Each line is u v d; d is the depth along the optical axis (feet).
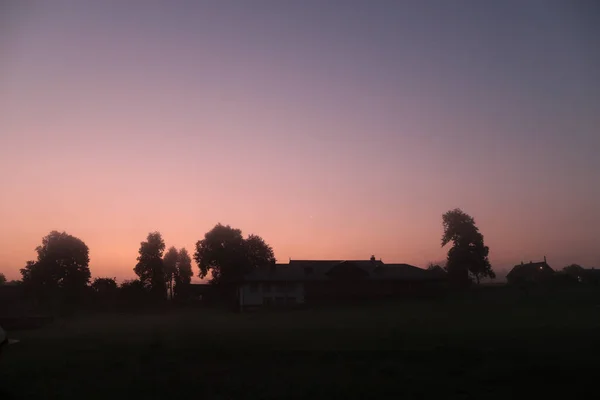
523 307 159.94
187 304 255.09
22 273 244.42
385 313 153.48
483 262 246.68
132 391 42.01
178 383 44.68
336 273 223.10
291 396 39.42
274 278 222.89
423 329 88.69
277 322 122.31
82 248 254.06
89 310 208.03
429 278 225.97
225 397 39.60
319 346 66.95
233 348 66.44
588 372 45.52
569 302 171.12
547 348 60.39
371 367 50.78
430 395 39.04
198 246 288.10
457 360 53.72
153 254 272.10
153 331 101.91
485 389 40.68
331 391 40.65
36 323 141.49
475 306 168.04
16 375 49.93
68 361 58.95
